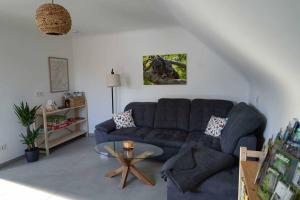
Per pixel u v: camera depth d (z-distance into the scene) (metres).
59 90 4.53
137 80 4.51
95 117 4.96
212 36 2.41
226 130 2.81
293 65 1.15
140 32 4.33
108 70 4.69
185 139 3.34
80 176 2.99
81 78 4.93
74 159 3.60
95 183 2.79
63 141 4.21
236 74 3.90
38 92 4.03
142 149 2.97
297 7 0.69
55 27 1.83
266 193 1.01
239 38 1.46
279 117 1.87
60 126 4.11
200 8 1.47
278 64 1.31
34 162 3.50
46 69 4.20
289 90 1.55
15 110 3.58
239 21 1.14
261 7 0.84
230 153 2.45
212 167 2.15
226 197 1.98
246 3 0.88
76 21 3.50
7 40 3.44
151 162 3.41
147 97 4.48
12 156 3.56
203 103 3.83
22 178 2.96
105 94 4.80
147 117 4.09
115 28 4.04
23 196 2.52
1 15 3.06
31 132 3.62
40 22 1.81
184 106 3.93
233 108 3.41
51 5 1.81
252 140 2.36
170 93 4.32
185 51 4.11
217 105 3.73
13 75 3.55
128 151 2.78
